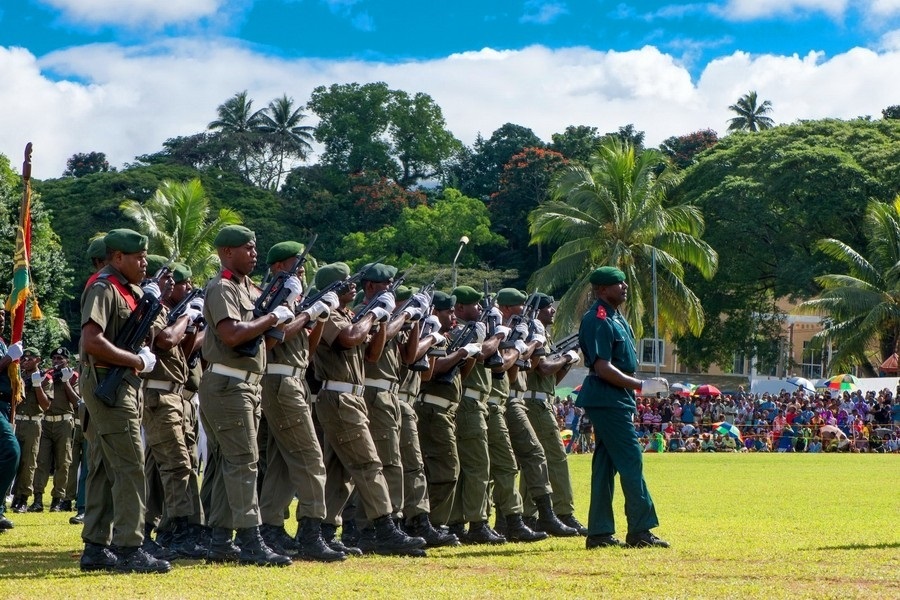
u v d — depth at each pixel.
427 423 10.96
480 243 69.75
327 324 9.70
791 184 53.16
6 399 11.73
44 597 7.03
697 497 16.70
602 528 9.87
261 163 90.25
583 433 36.75
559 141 80.12
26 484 16.09
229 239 9.05
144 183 72.12
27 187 11.59
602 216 43.31
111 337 8.53
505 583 7.62
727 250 54.94
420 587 7.45
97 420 8.45
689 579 7.75
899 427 36.81
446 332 11.84
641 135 81.69
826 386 43.41
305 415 9.29
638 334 42.59
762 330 57.34
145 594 7.18
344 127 85.44
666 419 38.47
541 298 12.68
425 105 87.31
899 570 8.12
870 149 54.78
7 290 34.12
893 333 50.50
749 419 38.38
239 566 8.66
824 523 12.39
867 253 52.53
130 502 8.45
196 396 11.05
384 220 75.62
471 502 10.92
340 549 9.57
